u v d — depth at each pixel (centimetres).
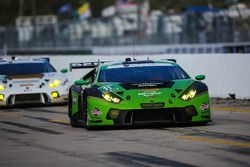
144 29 12456
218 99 5253
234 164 2269
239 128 3303
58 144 2962
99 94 3406
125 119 3334
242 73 5144
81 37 13238
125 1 19175
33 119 4331
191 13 11456
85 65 4203
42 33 13175
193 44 11362
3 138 3278
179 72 3631
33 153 2708
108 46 13075
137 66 3678
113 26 13075
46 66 5722
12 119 4391
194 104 3344
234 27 11038
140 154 2553
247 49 9162
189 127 3397
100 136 3191
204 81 5572
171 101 3319
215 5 19362
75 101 3756
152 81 3500
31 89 5400
